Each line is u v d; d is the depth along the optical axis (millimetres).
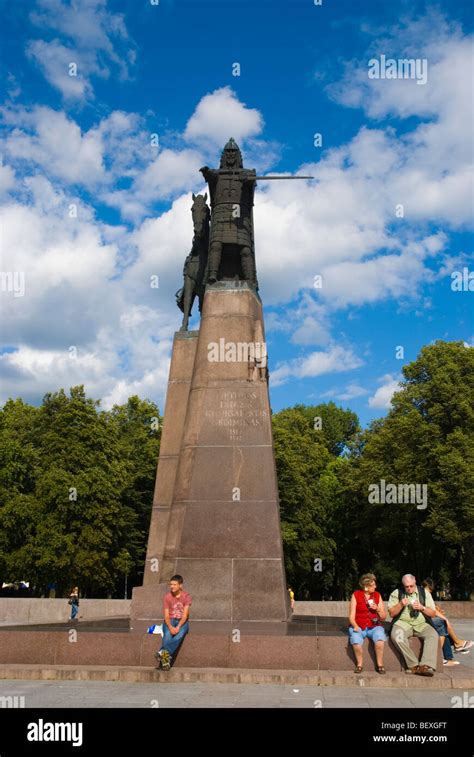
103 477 38812
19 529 38500
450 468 34906
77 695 9555
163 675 10695
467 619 29156
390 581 54781
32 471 41094
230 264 17344
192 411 15969
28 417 47406
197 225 18453
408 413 39969
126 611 29141
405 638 10797
